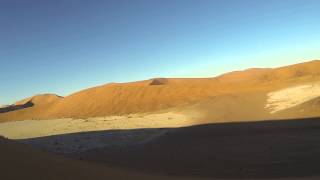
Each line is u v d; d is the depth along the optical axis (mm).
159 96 120500
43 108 150625
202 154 38656
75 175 14492
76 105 136250
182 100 114750
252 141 41938
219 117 63250
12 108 184500
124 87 133875
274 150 36562
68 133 75750
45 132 85000
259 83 111438
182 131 54719
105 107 125312
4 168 12852
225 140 44469
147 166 35125
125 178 16578
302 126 45969
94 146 52969
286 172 29109
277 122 50750
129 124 78688
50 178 13266
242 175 29062
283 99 66938
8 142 16406
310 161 31656
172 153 40844
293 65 121500
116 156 42156
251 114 60125
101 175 15805
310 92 67562
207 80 140750
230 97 79938
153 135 58406
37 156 15312
